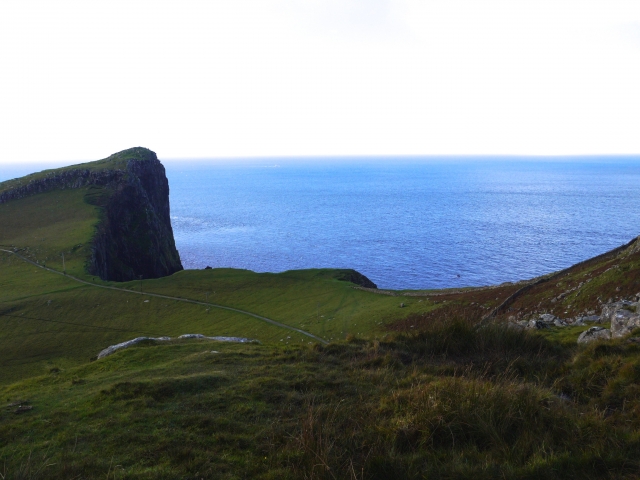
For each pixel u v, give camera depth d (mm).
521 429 8039
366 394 10602
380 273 141625
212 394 11258
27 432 10281
